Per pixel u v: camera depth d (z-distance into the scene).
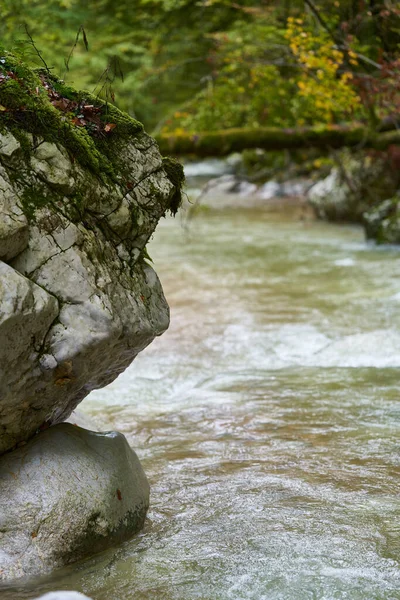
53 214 3.17
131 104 18.50
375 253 11.79
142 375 6.44
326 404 5.61
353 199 14.80
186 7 18.62
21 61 3.41
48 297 3.05
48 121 3.24
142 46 18.44
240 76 14.27
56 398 3.38
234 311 8.40
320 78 11.38
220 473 4.45
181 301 8.92
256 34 14.29
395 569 3.35
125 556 3.45
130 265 3.52
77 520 3.36
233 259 11.55
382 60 10.58
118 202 3.43
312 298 8.96
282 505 3.99
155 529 3.73
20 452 3.47
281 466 4.53
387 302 8.62
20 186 3.13
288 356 6.89
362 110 12.59
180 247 12.71
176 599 3.13
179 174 3.77
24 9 12.26
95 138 3.47
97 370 3.43
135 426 5.28
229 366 6.67
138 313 3.41
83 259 3.22
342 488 4.20
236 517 3.86
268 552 3.50
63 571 3.29
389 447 4.79
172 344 7.26
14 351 3.01
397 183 14.53
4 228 2.98
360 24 11.66
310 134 12.38
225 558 3.45
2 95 3.18
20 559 3.23
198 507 3.99
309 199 15.89
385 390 5.89
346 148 13.38
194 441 4.98
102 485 3.51
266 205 18.06
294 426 5.20
